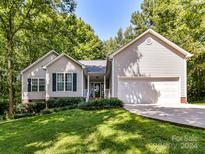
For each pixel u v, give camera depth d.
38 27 20.00
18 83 29.67
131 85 19.09
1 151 8.23
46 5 18.97
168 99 19.09
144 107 15.57
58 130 9.92
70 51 32.72
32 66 25.28
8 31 19.45
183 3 20.23
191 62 25.47
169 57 19.19
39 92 25.06
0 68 24.86
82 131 9.43
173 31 28.09
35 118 13.51
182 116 11.14
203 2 18.78
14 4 18.08
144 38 19.25
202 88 25.98
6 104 22.31
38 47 23.36
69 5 19.72
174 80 19.16
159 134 8.10
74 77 21.81
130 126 9.43
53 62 21.86
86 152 7.44
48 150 7.93
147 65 19.12
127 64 19.11
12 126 12.09
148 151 6.96
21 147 8.43
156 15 33.47
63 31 21.14
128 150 7.20
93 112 13.41
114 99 15.45
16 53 26.16
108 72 23.30
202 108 15.02
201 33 23.84
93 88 27.86
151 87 19.11
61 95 21.70
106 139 8.25
